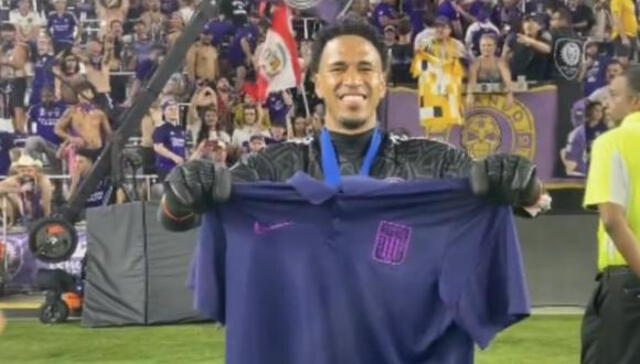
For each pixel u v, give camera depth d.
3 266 11.09
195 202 2.45
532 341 8.55
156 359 7.88
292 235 2.56
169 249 9.58
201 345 8.45
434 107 11.86
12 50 13.22
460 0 12.53
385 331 2.54
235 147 12.67
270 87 12.55
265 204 2.55
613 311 4.12
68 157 12.71
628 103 4.11
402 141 2.62
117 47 13.45
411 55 12.21
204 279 2.57
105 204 11.21
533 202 2.41
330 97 2.54
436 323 2.54
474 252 2.50
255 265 2.56
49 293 9.88
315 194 2.53
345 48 2.51
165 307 9.55
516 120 11.89
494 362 7.64
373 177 2.58
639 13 12.38
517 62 12.05
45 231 9.76
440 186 2.50
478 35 12.07
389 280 2.54
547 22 12.28
